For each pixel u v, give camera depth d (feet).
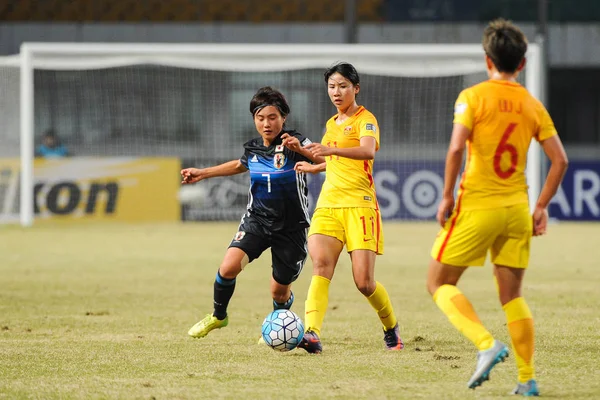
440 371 67.10
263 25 316.19
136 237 211.20
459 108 57.72
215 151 300.20
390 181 260.01
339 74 76.54
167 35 313.94
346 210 76.33
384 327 77.87
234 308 105.29
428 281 59.72
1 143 250.37
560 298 112.98
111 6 312.50
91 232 224.33
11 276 137.69
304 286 128.36
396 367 68.74
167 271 145.69
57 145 264.72
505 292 59.16
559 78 331.77
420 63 247.70
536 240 207.10
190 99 298.35
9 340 82.07
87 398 58.03
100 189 251.60
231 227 241.55
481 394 58.85
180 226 244.63
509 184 57.77
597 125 333.21
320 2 320.09
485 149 57.41
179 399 57.62
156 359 72.23
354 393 59.31
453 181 57.16
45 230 228.84
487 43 58.65
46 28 309.01
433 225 249.34
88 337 83.92
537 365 69.10
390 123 289.53
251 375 65.67
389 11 317.01
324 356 73.72
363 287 75.41
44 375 65.72
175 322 93.91
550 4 315.58
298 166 74.18
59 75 294.05
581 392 59.21
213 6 318.24
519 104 57.72
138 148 297.94
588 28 315.37
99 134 296.92
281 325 72.79
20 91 251.60
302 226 77.87
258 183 77.05
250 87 298.15
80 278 135.64
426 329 88.69
